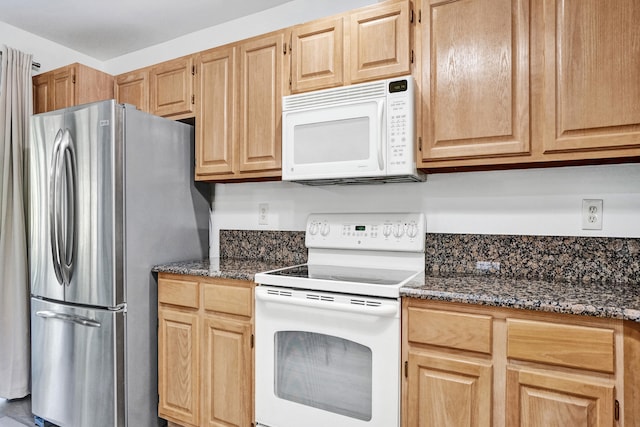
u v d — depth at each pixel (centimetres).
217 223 247
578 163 147
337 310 144
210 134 212
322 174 173
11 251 234
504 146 143
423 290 132
